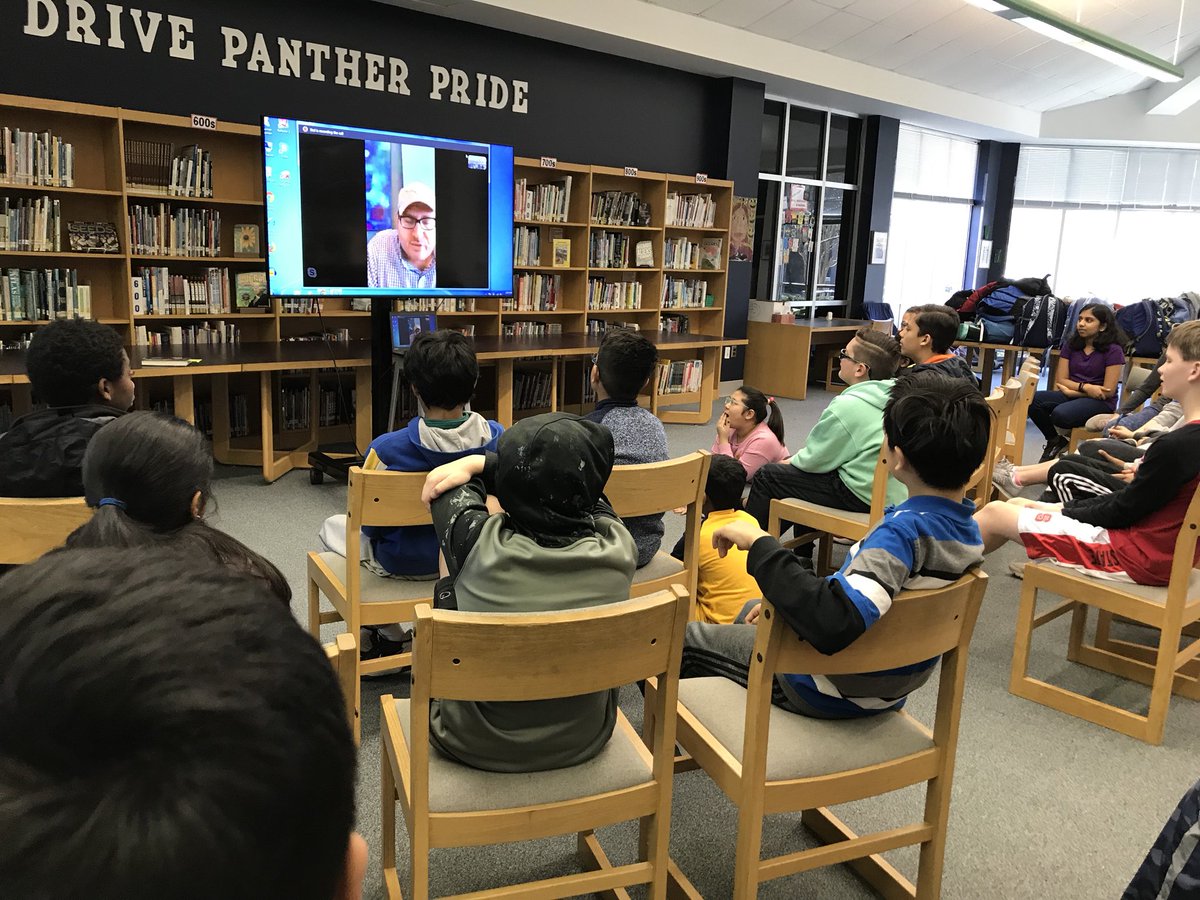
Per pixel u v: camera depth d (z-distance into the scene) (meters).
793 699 1.58
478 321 6.35
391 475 1.95
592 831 1.78
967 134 10.74
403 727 1.52
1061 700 2.46
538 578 1.29
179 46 4.78
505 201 5.16
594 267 6.75
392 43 5.60
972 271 11.87
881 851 1.54
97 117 4.56
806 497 3.15
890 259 10.75
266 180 4.17
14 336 4.57
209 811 0.28
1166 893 1.08
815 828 1.90
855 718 1.60
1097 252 11.35
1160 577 2.28
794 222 9.04
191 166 4.73
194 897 0.27
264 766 0.29
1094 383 5.41
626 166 7.09
